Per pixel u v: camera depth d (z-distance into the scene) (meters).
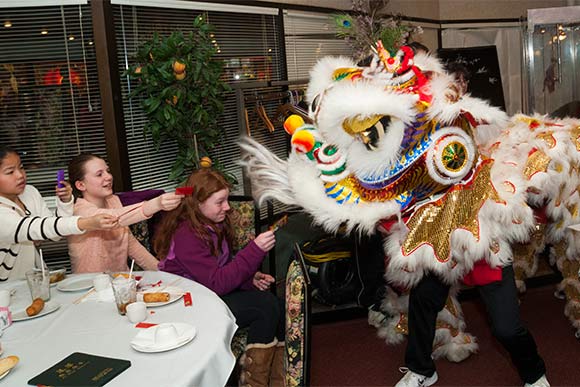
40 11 3.21
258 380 2.23
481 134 2.06
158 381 1.31
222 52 3.97
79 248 2.42
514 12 6.09
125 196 2.80
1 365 1.37
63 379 1.32
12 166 2.20
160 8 3.56
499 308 2.16
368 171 1.89
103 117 3.29
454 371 2.67
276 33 4.28
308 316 1.70
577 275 2.82
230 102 4.06
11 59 3.22
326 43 4.73
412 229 2.00
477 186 2.01
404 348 2.97
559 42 4.84
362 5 3.51
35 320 1.74
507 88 6.22
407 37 3.52
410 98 1.81
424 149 1.93
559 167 2.38
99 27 3.21
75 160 2.48
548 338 2.95
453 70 2.32
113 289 1.76
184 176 3.51
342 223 2.21
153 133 3.23
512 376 2.60
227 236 2.42
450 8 5.96
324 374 2.73
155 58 3.14
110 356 1.45
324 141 1.99
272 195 2.16
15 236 2.06
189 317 1.68
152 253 2.86
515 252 3.13
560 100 4.93
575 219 2.54
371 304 3.26
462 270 2.10
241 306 2.23
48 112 3.29
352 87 1.80
